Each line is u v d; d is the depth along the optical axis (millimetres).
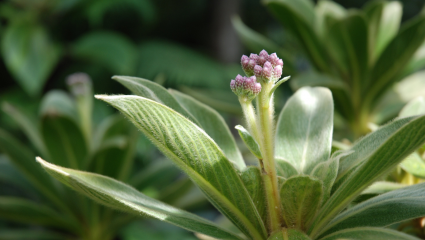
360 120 907
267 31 2912
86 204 1020
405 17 2510
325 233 492
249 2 2873
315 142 536
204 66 2355
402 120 497
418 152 559
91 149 1075
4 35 1973
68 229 1060
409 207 480
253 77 462
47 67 1904
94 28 2580
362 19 815
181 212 489
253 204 475
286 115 554
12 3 2057
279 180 495
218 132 538
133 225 1172
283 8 872
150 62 2322
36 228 1559
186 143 459
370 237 456
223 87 2365
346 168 501
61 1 2080
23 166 993
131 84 495
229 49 2693
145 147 1698
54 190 1022
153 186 1093
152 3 2602
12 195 1749
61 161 1038
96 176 476
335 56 897
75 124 978
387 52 827
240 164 527
